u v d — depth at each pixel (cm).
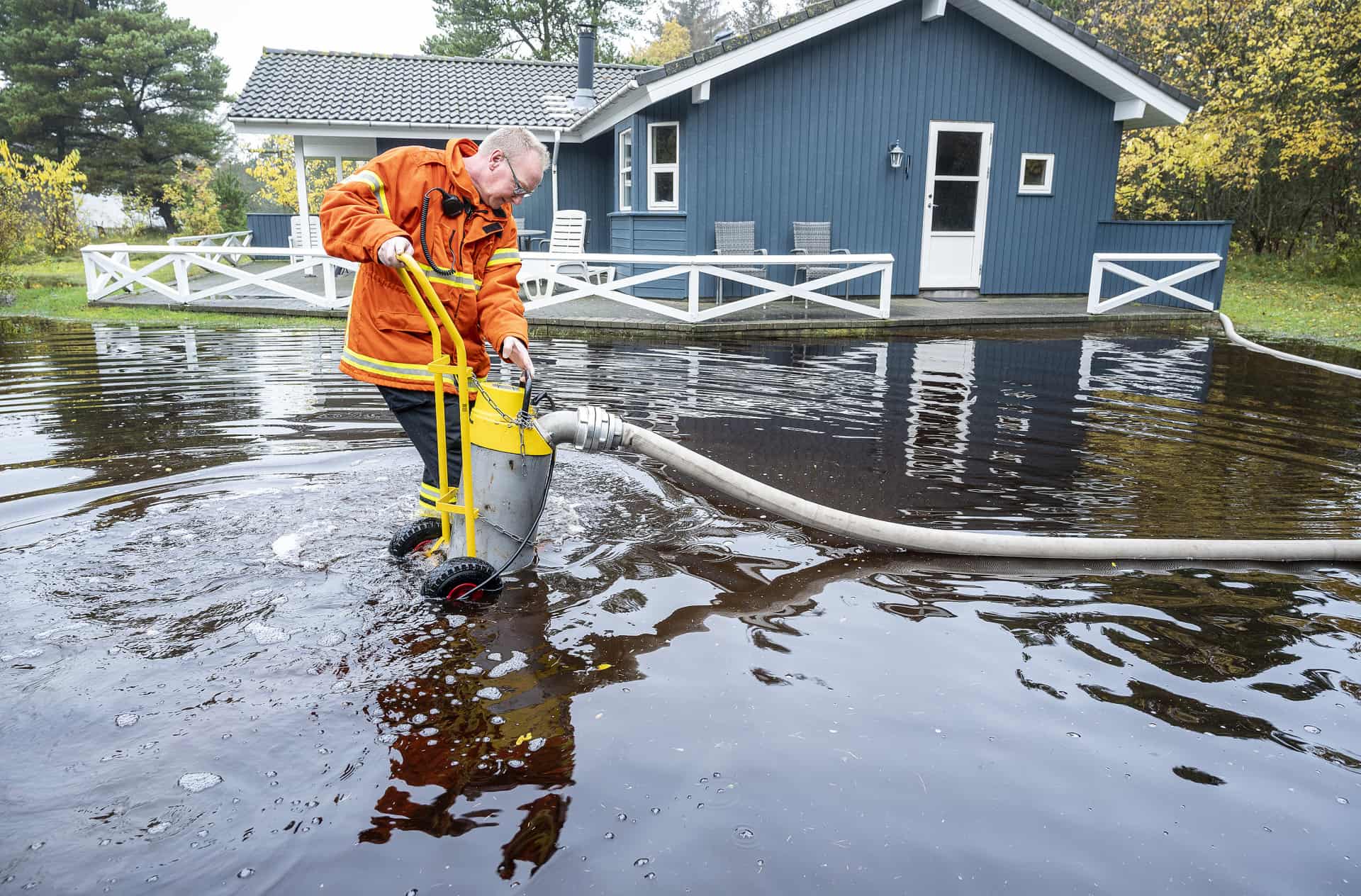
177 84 3481
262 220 2094
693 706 227
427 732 214
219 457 434
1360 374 738
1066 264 1296
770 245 1192
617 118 1260
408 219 299
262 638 259
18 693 227
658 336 952
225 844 175
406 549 317
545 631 268
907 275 1255
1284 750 216
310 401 575
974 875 170
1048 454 478
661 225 1198
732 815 185
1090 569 328
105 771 197
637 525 361
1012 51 1202
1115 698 238
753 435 507
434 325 287
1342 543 340
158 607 276
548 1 3322
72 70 3238
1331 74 1622
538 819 184
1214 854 178
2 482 391
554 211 1334
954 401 614
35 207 1919
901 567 325
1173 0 1745
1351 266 1602
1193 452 488
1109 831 185
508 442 294
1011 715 228
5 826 179
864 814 187
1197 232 1156
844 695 235
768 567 321
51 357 757
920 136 1208
